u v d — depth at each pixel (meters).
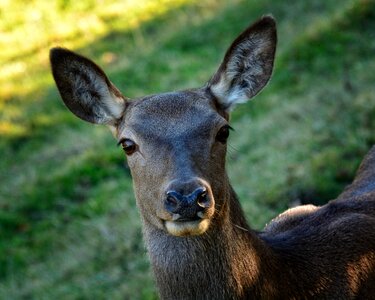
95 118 8.23
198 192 6.72
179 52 20.64
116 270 13.52
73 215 15.59
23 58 22.42
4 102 20.55
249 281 7.52
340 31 17.64
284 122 15.41
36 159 18.00
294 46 17.70
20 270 14.63
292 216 9.08
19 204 16.45
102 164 16.84
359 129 14.02
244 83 8.16
